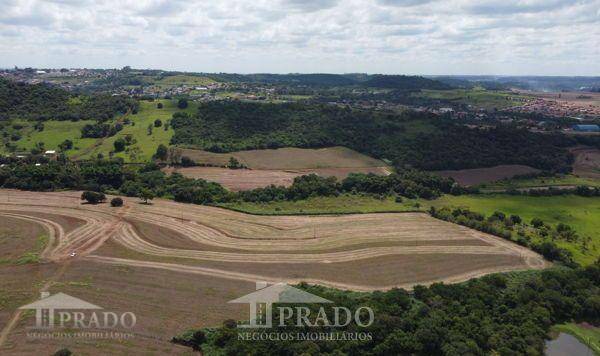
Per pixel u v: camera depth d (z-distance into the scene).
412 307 102.56
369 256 133.12
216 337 88.19
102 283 110.56
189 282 113.12
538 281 116.88
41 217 156.38
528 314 103.00
